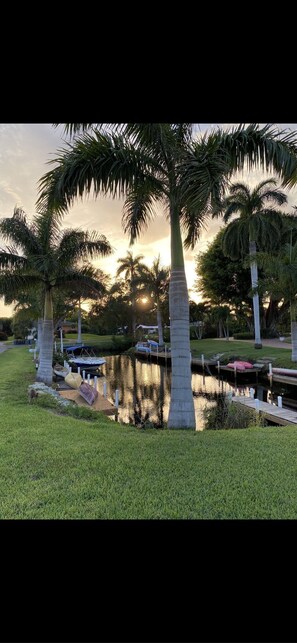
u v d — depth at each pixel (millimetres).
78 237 11383
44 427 5289
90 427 5457
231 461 3791
